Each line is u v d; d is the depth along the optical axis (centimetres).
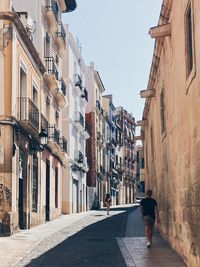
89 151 4966
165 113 1362
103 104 6094
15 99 1805
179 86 1021
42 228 2084
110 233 1850
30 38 2138
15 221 1766
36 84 2269
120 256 1185
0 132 1728
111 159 6412
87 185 4938
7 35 1753
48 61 2580
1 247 1367
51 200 2681
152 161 2056
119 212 3706
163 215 1520
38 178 2280
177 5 1013
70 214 3444
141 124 2458
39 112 2316
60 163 3050
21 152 1947
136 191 8512
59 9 2997
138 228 2091
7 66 1756
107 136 6034
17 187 1819
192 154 853
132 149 8381
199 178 782
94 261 1109
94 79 5044
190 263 915
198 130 782
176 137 1098
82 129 4047
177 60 1046
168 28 1169
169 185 1295
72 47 3662
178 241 1114
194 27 801
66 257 1182
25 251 1288
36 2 2398
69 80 3531
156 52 1459
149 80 1769
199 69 761
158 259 1096
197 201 809
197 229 817
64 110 3544
